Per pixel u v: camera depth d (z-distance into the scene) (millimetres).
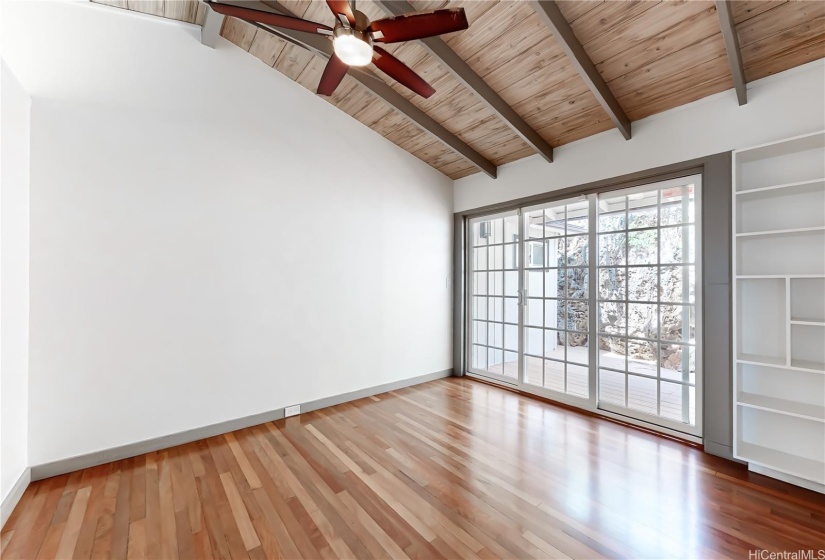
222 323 2898
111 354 2441
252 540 1686
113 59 2494
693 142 2629
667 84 2543
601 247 3297
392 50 2766
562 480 2178
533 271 3877
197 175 2801
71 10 2365
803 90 2180
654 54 2346
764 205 2387
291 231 3279
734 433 2346
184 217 2738
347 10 1640
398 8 2330
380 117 3666
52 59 2291
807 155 2232
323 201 3496
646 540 1675
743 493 2029
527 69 2717
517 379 4047
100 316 2406
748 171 2447
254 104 3094
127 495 2037
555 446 2625
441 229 4566
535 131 3377
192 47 2809
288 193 3268
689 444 2648
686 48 2254
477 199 4383
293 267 3287
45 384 2215
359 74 2838
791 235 2275
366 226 3818
